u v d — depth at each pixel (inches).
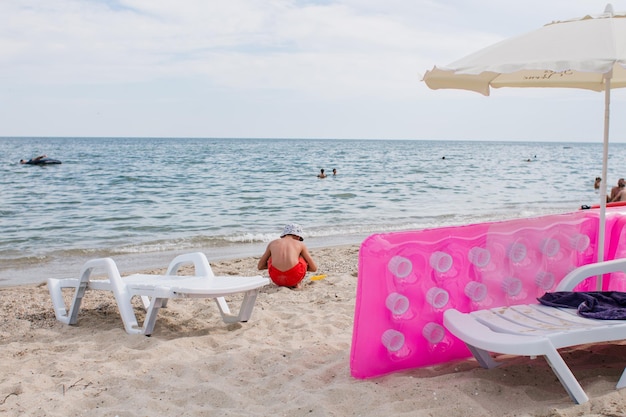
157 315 231.9
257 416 135.1
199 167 1577.3
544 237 171.3
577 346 175.8
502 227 165.5
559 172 1546.5
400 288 155.1
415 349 159.2
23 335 219.3
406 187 1021.2
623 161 2365.9
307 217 645.9
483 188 1021.8
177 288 201.0
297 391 149.6
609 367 156.3
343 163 1873.8
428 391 141.5
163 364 175.0
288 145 5049.2
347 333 206.8
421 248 156.2
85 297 277.6
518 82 193.3
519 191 975.0
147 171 1381.6
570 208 738.2
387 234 153.3
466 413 129.7
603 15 148.2
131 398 148.8
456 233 160.1
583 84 199.2
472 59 150.8
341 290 283.6
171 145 4554.6
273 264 292.5
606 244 182.1
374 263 151.4
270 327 221.1
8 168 1413.6
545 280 172.2
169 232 539.5
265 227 572.1
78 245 472.4
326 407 136.8
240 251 448.8
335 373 161.9
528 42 146.9
